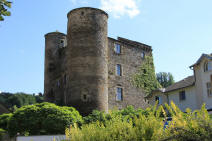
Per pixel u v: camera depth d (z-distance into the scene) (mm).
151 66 42438
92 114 27891
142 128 5965
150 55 42844
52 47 41250
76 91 31078
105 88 32156
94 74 31500
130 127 6238
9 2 10648
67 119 24672
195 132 5430
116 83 36656
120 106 36125
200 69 29031
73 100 31000
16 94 83000
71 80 31875
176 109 6125
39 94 94000
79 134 6852
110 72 36375
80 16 33219
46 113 24656
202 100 28250
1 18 10633
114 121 6816
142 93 39656
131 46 40500
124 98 37031
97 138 6430
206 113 5578
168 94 33500
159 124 5984
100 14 33844
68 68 32844
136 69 40062
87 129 6879
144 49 42281
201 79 28750
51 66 40688
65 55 38844
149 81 41188
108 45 37281
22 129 24156
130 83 38562
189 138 5395
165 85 59969
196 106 29078
